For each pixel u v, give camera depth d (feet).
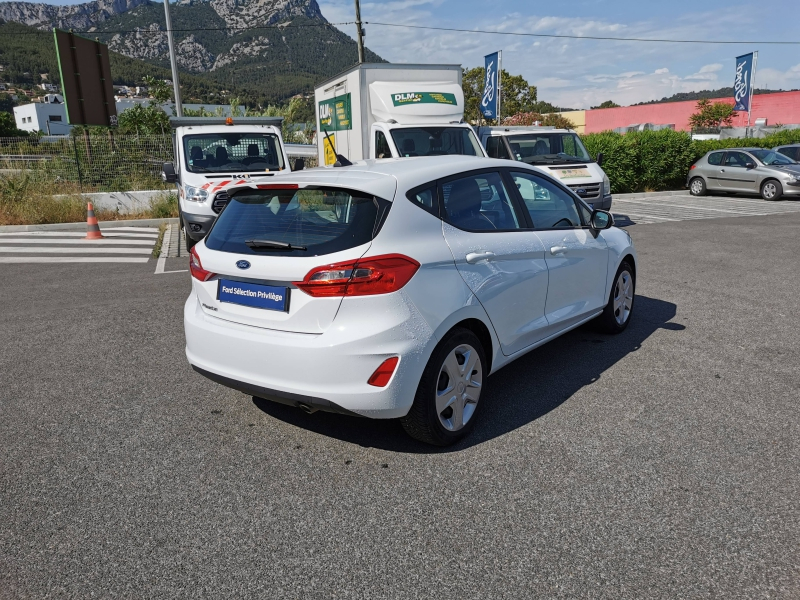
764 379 15.01
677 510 9.70
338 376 10.39
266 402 14.26
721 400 13.80
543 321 14.60
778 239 36.73
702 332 18.85
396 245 10.77
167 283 26.91
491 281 12.50
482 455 11.58
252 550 8.97
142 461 11.59
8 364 16.90
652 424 12.68
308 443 12.23
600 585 8.11
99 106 57.36
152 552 8.95
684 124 174.81
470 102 139.54
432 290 11.11
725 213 50.96
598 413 13.26
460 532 9.29
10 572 8.54
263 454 11.80
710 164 65.77
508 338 13.30
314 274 10.41
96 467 11.39
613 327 18.56
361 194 11.05
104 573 8.51
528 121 120.78
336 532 9.36
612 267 17.71
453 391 11.80
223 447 12.10
